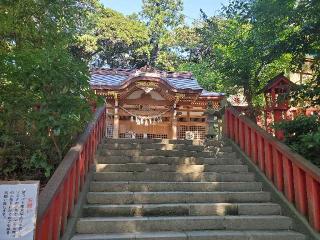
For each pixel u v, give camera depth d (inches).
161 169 243.6
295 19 268.2
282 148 209.0
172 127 508.4
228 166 253.1
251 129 263.6
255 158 253.3
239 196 213.0
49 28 233.6
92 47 911.0
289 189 200.1
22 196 109.0
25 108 181.2
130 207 188.2
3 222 105.8
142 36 1105.4
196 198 207.6
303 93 257.3
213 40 470.0
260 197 214.5
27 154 205.0
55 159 200.2
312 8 247.4
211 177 237.8
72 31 254.7
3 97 177.2
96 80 508.1
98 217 182.4
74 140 206.1
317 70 271.4
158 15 1179.9
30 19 221.5
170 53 1161.4
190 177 235.1
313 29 249.8
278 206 201.9
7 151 202.4
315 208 173.2
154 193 204.1
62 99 169.0
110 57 1170.6
